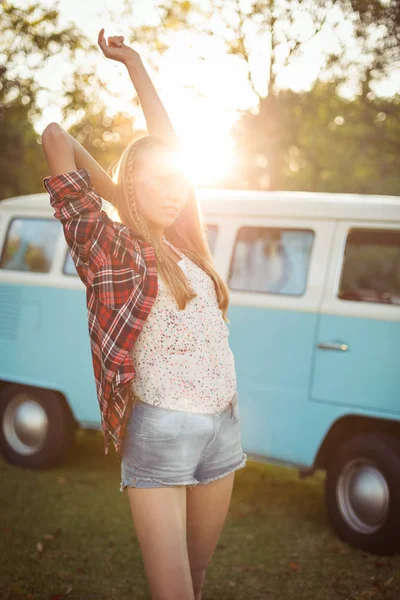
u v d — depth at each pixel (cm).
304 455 461
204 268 226
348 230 474
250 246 507
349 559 418
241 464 227
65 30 783
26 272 598
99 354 205
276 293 488
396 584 381
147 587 366
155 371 205
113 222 205
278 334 480
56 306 573
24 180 1034
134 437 206
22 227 614
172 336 205
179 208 214
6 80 808
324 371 459
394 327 439
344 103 852
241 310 496
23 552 403
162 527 203
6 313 599
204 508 225
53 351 571
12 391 593
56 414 575
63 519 464
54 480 555
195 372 208
